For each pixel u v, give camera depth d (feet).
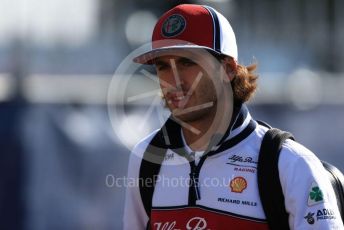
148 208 32.40
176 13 31.01
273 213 29.40
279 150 29.71
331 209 29.04
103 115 66.64
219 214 30.12
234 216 29.86
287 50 76.64
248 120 31.48
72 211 66.03
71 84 68.18
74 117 66.69
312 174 29.12
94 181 66.18
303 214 28.84
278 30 77.25
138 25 78.23
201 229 30.35
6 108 66.54
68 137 66.49
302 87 68.49
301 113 67.46
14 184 65.98
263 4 77.00
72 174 66.33
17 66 68.03
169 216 31.32
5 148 66.13
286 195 29.14
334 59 75.46
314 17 76.64
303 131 67.26
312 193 28.91
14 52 68.54
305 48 76.43
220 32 30.89
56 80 68.23
